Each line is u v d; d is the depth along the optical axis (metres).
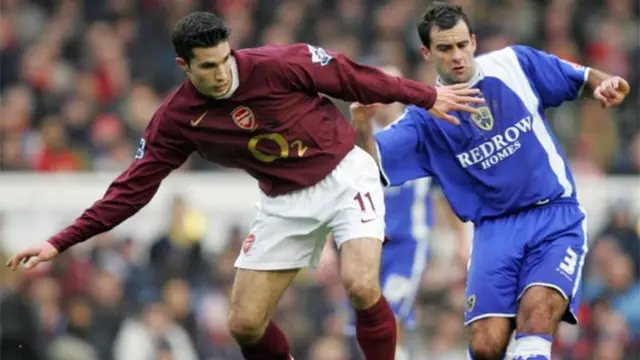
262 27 78.31
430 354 53.88
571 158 70.00
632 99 77.06
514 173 33.41
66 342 54.38
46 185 62.84
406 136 33.72
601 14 81.56
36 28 76.94
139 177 31.44
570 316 32.88
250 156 30.98
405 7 78.12
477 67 33.47
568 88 33.56
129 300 56.62
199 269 58.09
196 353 55.56
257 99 30.36
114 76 73.12
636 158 69.38
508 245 33.22
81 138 68.06
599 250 58.41
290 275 31.88
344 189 30.75
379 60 67.88
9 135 66.81
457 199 33.88
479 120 33.41
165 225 61.72
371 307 30.55
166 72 75.00
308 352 55.03
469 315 33.34
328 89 30.61
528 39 79.38
